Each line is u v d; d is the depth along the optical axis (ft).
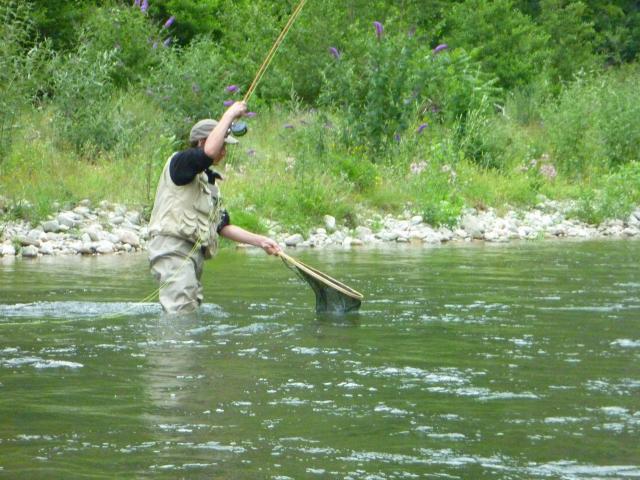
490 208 76.18
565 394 21.16
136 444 17.24
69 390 21.15
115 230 56.65
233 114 32.60
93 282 39.42
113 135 70.18
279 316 31.35
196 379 22.20
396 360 24.49
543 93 113.09
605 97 98.53
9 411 19.42
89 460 16.37
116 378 22.27
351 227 65.82
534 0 153.17
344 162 72.59
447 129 85.35
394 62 79.77
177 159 32.53
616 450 17.15
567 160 91.09
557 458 16.69
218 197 33.60
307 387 21.54
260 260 49.08
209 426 18.39
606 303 34.47
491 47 123.65
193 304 32.22
